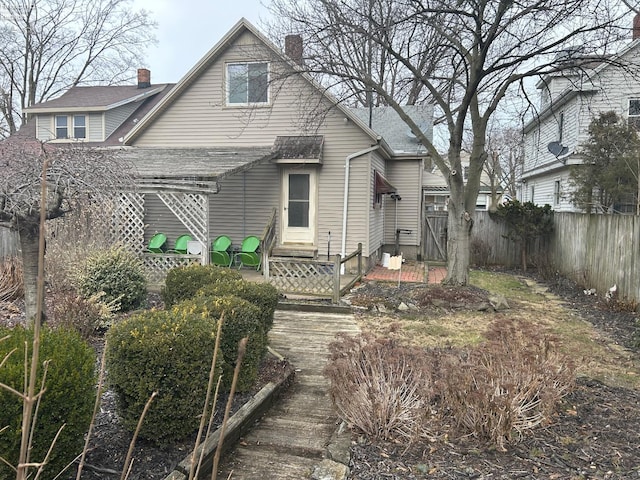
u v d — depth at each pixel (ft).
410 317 24.90
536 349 14.17
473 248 47.93
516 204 43.91
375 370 11.97
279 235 38.91
